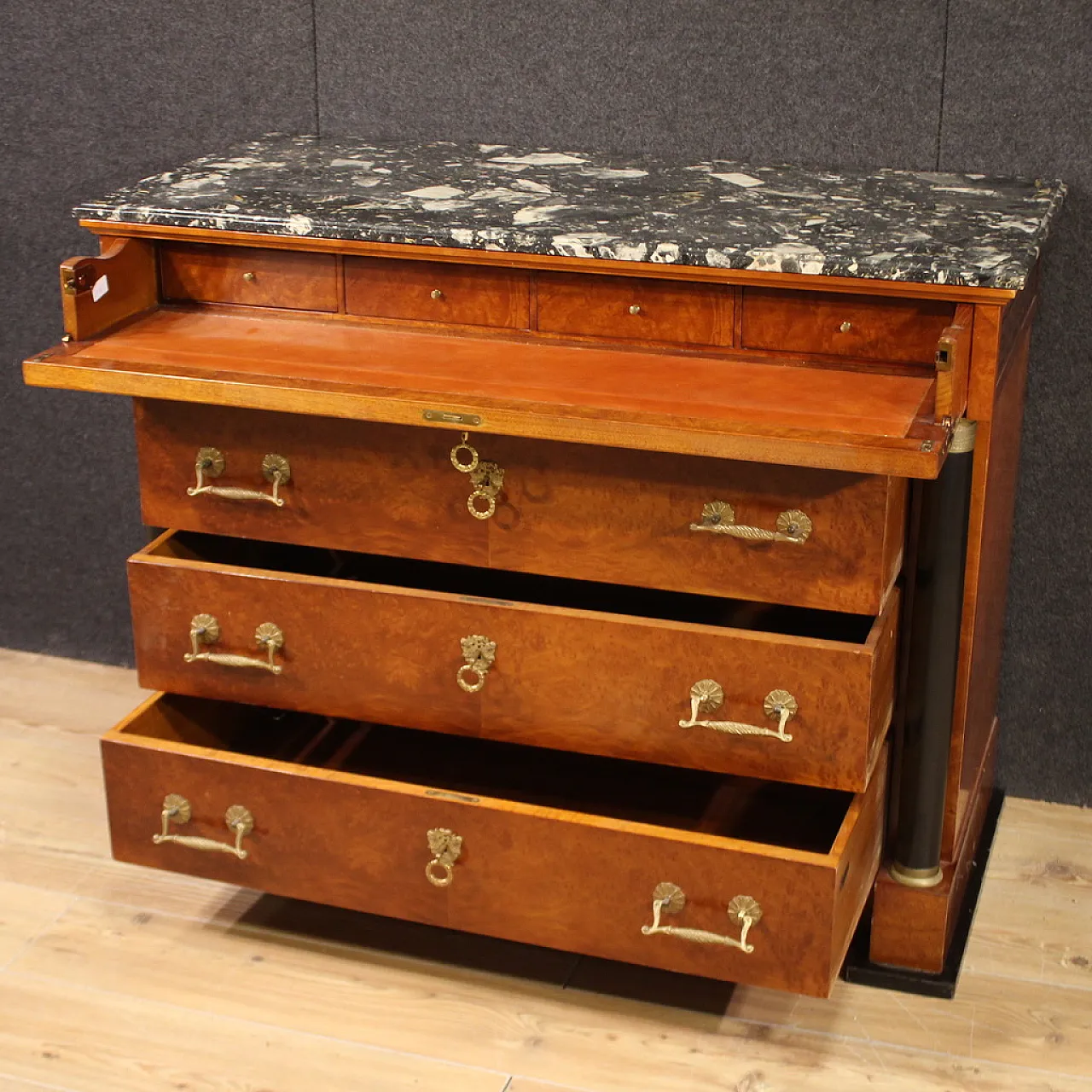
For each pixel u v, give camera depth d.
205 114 2.48
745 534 1.74
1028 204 1.98
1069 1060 1.92
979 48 2.10
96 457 2.74
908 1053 1.93
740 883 1.77
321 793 1.93
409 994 2.04
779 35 2.17
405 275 1.92
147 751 1.99
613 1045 1.95
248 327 1.97
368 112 2.40
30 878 2.27
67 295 1.87
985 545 1.96
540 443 1.81
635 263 1.80
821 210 1.95
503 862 1.88
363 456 1.89
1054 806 2.45
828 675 1.74
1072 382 2.21
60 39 2.49
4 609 2.88
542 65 2.29
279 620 1.95
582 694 1.86
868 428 1.61
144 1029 1.97
